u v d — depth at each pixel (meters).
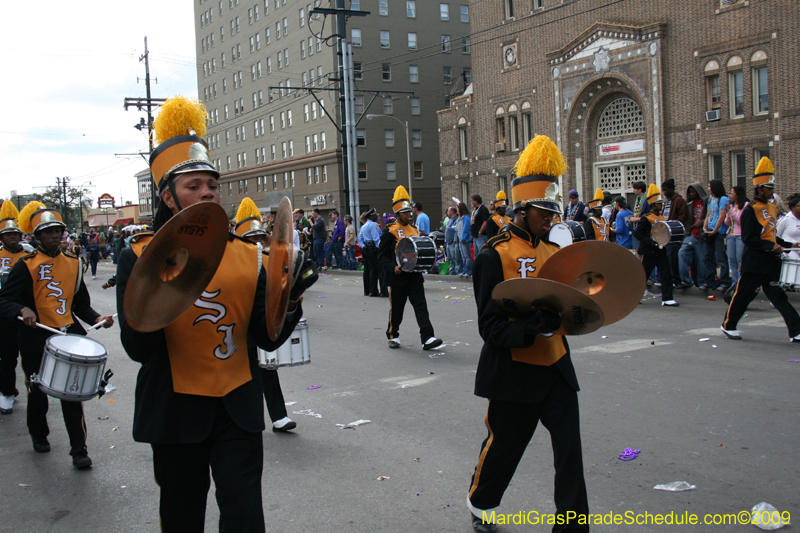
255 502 2.58
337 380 7.55
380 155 55.97
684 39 26.27
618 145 29.42
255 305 2.82
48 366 4.25
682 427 5.31
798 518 3.76
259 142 66.06
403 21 56.47
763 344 8.16
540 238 3.55
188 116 2.85
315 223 23.77
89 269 35.09
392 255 9.14
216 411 2.66
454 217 18.83
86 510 4.38
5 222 8.06
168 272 2.41
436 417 5.96
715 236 12.52
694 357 7.64
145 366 2.70
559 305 2.99
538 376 3.26
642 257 11.82
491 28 34.09
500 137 35.00
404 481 4.57
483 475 3.50
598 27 28.88
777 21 23.39
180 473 2.69
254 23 64.50
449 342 9.49
